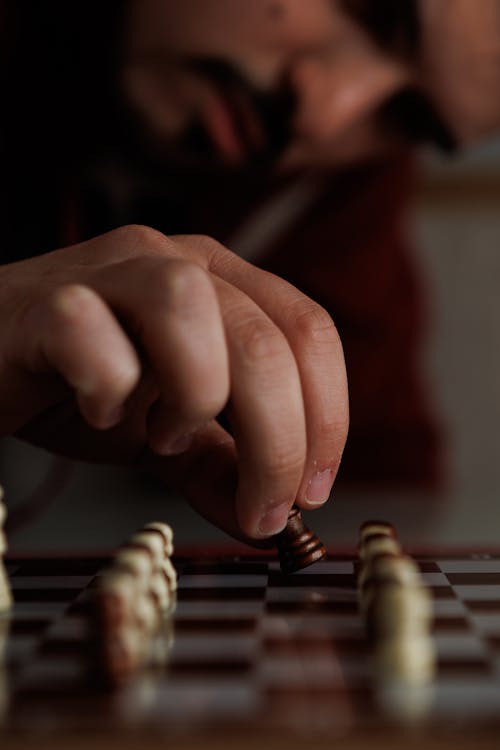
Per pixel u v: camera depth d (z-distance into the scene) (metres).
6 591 0.49
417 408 1.72
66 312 0.46
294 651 0.44
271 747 0.37
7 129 1.17
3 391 0.52
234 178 1.38
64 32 1.19
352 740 0.37
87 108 1.21
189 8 1.15
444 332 2.06
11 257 1.15
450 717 0.38
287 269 1.62
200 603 0.49
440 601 0.49
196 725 0.38
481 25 1.12
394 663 0.41
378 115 1.25
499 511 0.94
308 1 1.13
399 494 1.33
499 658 0.43
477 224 2.02
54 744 0.37
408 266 1.74
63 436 0.58
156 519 0.96
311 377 0.50
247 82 1.17
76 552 0.60
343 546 0.61
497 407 2.08
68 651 0.44
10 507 1.00
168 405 0.47
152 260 0.48
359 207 1.62
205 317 0.46
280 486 0.48
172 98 1.20
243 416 0.48
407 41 1.14
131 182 1.32
